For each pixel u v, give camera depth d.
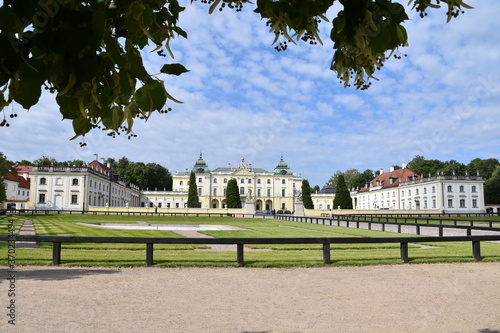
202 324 4.59
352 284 7.13
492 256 10.87
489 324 4.69
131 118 1.28
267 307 5.41
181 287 6.71
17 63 1.04
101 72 1.15
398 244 14.05
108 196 71.25
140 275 7.82
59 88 1.09
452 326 4.61
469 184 60.53
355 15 1.28
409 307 5.49
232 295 6.14
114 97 1.17
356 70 1.45
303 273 8.31
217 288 6.67
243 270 8.65
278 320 4.79
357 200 93.25
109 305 5.39
